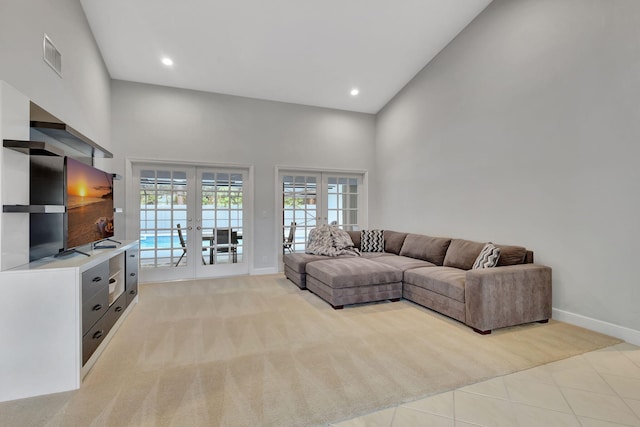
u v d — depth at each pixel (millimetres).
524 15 3326
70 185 2301
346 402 1729
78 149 3168
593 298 2770
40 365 1812
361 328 2852
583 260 2838
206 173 5082
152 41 3850
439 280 3195
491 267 2992
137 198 4711
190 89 4902
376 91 5395
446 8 3711
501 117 3604
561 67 2994
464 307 2883
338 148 5879
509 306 2795
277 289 4270
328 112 5812
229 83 4809
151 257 4785
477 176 3930
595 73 2732
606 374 2041
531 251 3230
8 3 2061
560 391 1849
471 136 4012
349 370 2082
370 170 6117
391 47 4305
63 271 1870
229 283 4625
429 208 4773
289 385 1898
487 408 1688
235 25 3672
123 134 4551
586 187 2807
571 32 2906
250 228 5230
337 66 4598
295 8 3490
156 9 3400
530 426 1549
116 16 3473
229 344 2496
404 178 5344
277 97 5309
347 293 3455
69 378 1856
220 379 1970
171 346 2457
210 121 5004
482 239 3861
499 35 3605
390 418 1604
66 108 2967
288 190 5652
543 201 3166
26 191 2014
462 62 4117
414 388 1869
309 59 4383
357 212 6160
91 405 1707
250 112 5250
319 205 5879
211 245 5113
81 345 1915
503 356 2285
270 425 1542
